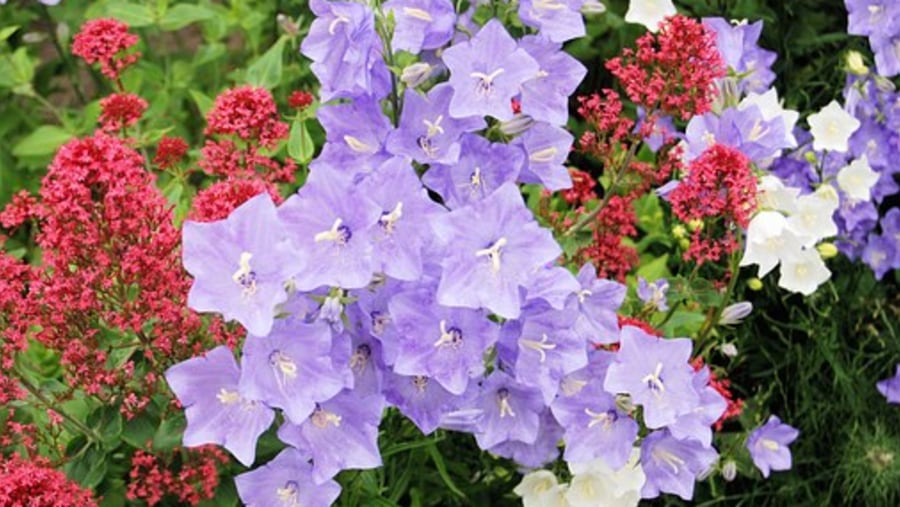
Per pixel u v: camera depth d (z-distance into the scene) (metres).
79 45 0.91
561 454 0.85
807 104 1.04
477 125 0.75
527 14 0.77
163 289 0.75
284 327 0.69
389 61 0.75
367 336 0.73
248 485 0.75
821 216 0.88
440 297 0.70
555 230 0.90
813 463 1.02
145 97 1.08
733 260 0.86
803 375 1.01
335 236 0.70
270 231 0.68
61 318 0.76
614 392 0.76
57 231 0.74
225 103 0.83
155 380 0.78
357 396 0.72
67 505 0.73
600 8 0.83
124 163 0.74
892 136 1.01
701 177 0.81
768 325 1.03
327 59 0.74
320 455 0.72
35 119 1.13
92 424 0.78
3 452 0.81
